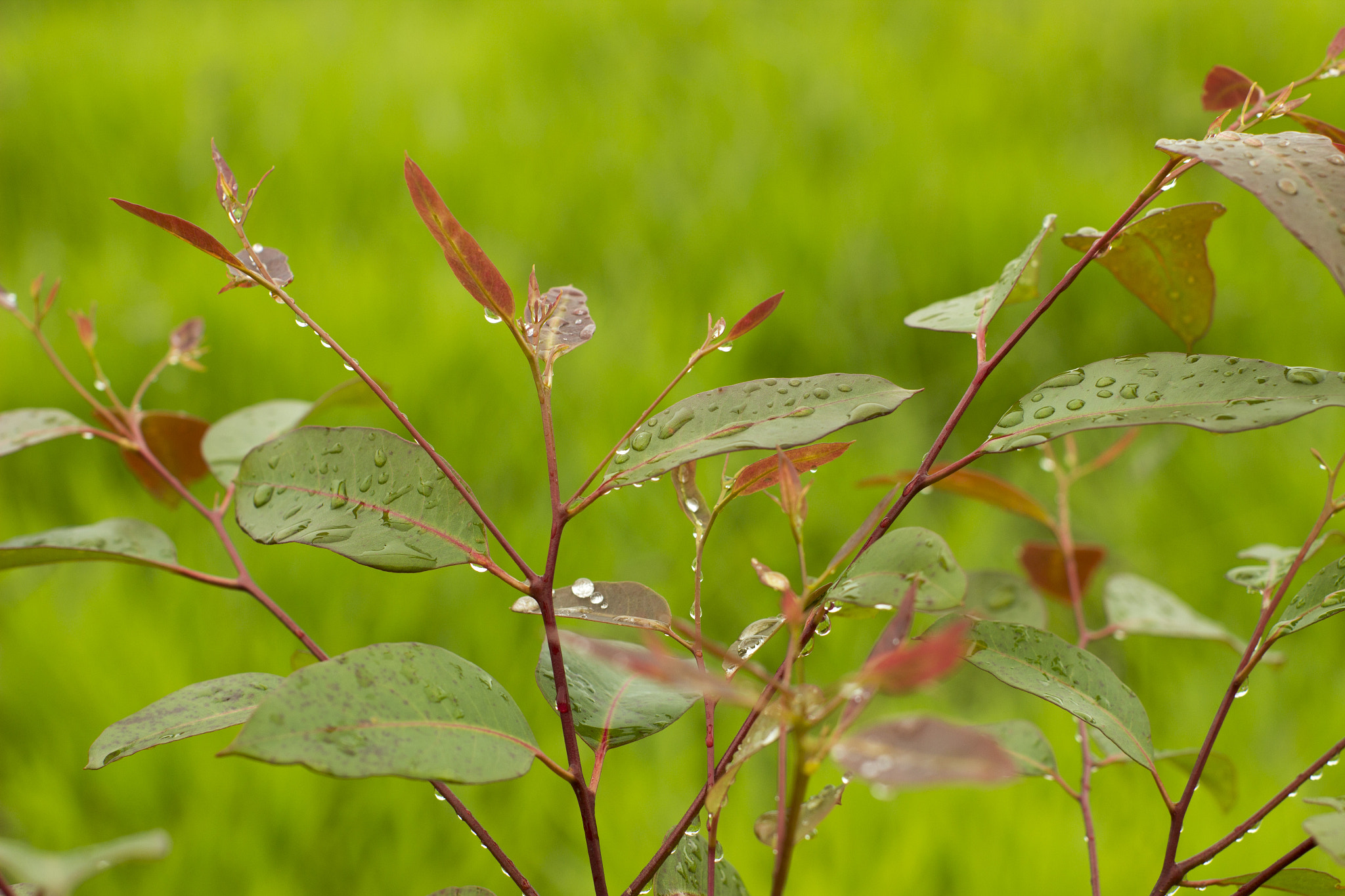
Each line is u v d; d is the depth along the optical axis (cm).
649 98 390
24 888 106
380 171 347
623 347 265
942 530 230
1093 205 295
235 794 168
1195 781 111
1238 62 377
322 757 103
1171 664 200
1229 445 240
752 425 108
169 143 369
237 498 108
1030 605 123
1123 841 161
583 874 163
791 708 102
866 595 107
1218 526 222
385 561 107
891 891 153
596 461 234
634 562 220
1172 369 108
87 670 186
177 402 261
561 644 111
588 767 179
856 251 295
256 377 258
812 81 381
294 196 339
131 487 238
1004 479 249
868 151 345
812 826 106
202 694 112
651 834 167
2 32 513
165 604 206
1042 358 272
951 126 359
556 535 108
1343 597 110
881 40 427
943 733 99
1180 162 108
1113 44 399
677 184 335
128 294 283
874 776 98
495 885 164
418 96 398
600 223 320
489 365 257
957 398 272
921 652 99
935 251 294
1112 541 228
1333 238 102
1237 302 275
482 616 203
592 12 457
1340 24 371
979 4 445
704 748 188
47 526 231
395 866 165
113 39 480
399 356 253
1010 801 168
